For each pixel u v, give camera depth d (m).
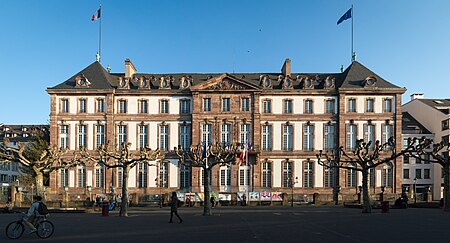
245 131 67.94
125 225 28.53
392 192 66.44
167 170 67.69
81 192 67.00
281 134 68.06
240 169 67.00
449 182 43.12
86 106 68.62
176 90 68.75
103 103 68.75
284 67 73.00
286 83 69.56
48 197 63.22
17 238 21.36
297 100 68.56
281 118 68.19
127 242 19.89
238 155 63.22
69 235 22.72
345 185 66.44
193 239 20.80
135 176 67.62
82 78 69.12
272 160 67.75
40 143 70.19
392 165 66.75
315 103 68.50
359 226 27.11
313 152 67.69
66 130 68.75
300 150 67.81
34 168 47.75
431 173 82.56
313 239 20.70
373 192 66.50
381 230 24.64
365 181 41.94
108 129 67.94
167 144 68.31
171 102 68.94
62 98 68.94
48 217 36.59
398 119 67.19
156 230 25.14
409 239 20.67
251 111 67.88
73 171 67.69
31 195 50.00
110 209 47.88
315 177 67.25
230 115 67.75
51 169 48.97
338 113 67.88
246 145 64.00
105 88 68.56
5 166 92.06
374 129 67.50
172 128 68.44
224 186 66.31
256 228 26.05
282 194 62.53
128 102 68.88
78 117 68.44
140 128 68.69
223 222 30.58
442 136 80.31
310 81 69.56
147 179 67.56
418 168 82.56
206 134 67.75
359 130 67.50
